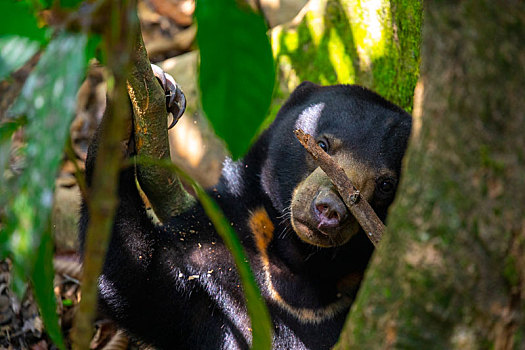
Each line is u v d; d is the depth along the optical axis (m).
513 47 2.51
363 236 6.74
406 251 2.79
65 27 2.38
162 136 5.06
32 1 2.76
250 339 6.95
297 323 7.18
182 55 11.25
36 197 2.24
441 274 2.72
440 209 2.71
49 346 7.61
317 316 7.19
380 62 9.50
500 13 2.50
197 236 6.71
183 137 10.39
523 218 2.63
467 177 2.65
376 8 9.65
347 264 7.02
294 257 7.05
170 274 6.57
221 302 6.91
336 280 7.18
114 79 2.40
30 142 2.26
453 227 2.69
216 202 7.14
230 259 6.84
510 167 2.60
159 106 4.79
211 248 6.79
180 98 5.73
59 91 2.26
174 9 11.81
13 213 2.38
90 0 2.53
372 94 7.27
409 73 9.71
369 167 6.54
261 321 3.30
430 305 2.75
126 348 8.34
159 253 6.46
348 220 6.07
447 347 2.78
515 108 2.56
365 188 6.52
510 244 2.65
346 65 9.45
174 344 6.99
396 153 6.62
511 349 2.77
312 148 4.70
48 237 2.98
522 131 2.58
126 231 6.18
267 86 2.89
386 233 2.97
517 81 2.54
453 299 2.73
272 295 7.15
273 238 7.13
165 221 6.48
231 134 2.92
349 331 3.05
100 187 2.46
